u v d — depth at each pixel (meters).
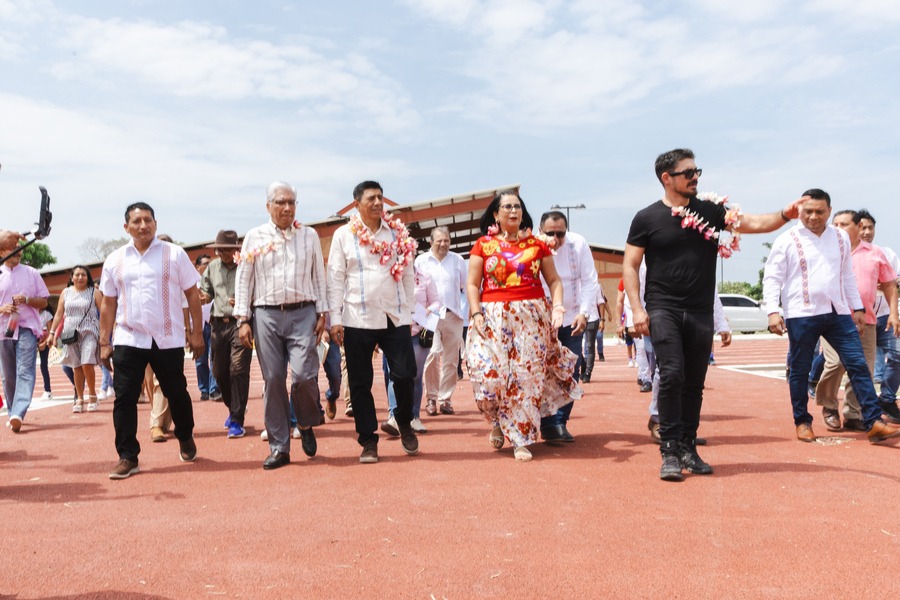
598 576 3.21
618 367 16.72
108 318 5.75
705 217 5.25
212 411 9.48
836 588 3.04
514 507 4.34
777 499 4.45
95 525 4.16
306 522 4.11
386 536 3.82
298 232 5.87
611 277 38.41
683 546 3.59
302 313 5.84
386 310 5.89
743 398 9.99
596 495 4.60
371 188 5.96
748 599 2.94
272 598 3.03
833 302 6.38
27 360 8.08
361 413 5.84
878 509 4.20
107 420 9.02
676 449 5.04
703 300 5.24
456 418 8.38
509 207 5.91
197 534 3.93
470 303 6.00
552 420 6.46
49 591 3.13
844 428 7.21
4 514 4.45
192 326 6.02
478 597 3.01
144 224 5.65
